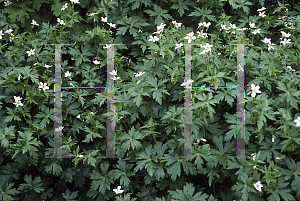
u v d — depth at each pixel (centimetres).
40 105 417
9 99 423
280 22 488
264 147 361
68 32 489
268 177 322
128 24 482
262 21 515
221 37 503
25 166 430
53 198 436
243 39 434
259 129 331
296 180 343
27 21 517
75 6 525
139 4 500
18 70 402
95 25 490
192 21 531
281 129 350
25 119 417
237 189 334
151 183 400
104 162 402
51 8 501
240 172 344
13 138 410
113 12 511
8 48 460
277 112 347
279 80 400
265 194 354
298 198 339
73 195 422
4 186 403
